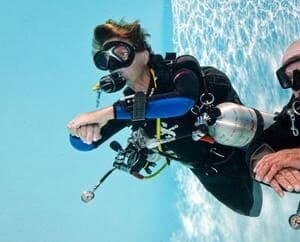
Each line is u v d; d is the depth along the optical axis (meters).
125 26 1.47
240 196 1.90
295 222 0.94
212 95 1.59
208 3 4.12
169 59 1.53
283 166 0.77
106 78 1.49
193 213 4.01
